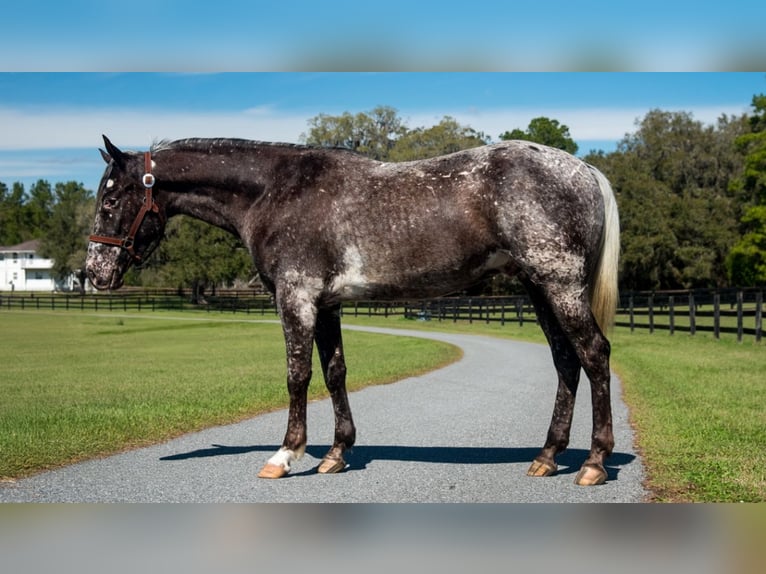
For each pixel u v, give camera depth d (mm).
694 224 55875
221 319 49719
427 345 23641
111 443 7488
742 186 47750
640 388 11430
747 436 7234
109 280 6746
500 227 5672
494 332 32094
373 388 12438
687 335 23859
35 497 5484
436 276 5945
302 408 6137
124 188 6711
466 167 5832
